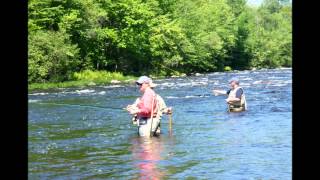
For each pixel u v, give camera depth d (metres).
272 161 8.80
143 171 8.01
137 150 10.27
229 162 8.73
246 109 18.62
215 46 71.06
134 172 7.95
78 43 48.47
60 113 18.12
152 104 12.46
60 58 40.69
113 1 53.78
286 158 9.05
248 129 13.56
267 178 7.34
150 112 12.45
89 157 9.45
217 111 18.55
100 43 51.66
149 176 7.59
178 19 64.56
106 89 33.19
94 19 49.19
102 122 15.47
